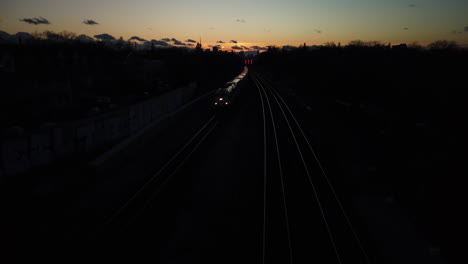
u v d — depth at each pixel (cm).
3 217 895
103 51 5294
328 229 894
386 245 839
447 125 1941
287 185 1207
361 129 2114
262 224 920
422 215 999
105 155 1366
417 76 3362
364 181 1259
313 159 1519
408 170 1360
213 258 771
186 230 892
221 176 1302
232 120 2433
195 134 1966
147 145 1742
